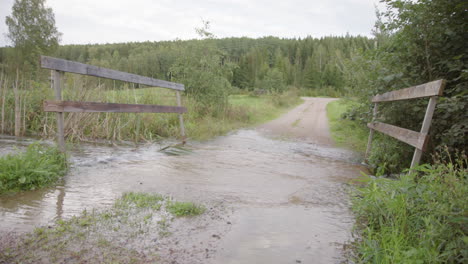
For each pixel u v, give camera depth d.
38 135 8.40
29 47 37.16
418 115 5.40
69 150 6.40
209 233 2.88
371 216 3.17
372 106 7.64
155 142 8.51
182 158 6.39
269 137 10.81
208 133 10.52
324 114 22.02
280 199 4.01
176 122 11.02
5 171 3.76
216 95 15.00
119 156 6.26
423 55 5.46
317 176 5.40
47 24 39.03
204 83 14.76
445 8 5.01
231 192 4.21
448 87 5.27
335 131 12.99
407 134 4.36
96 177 4.53
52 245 2.46
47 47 39.25
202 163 6.00
